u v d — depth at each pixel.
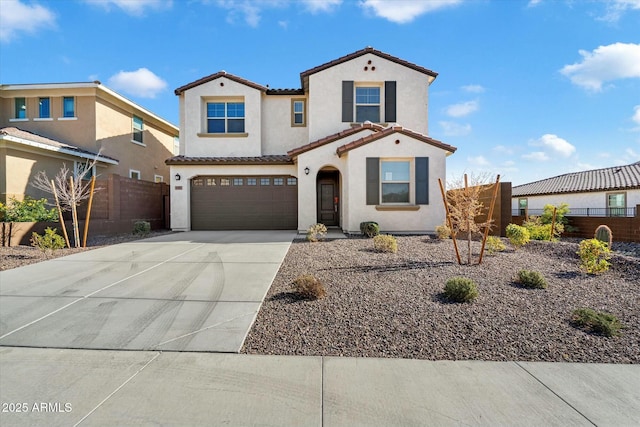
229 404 3.09
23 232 11.10
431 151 13.11
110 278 7.05
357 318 4.96
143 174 21.59
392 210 13.13
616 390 3.28
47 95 17.42
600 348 4.09
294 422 2.85
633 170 24.92
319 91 15.80
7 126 17.42
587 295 5.89
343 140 14.25
